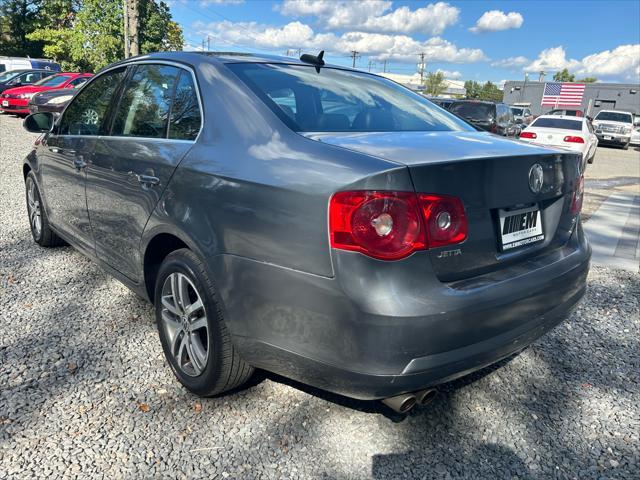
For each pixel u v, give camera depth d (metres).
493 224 2.19
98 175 3.22
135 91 3.18
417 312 1.87
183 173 2.48
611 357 3.22
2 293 3.72
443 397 2.72
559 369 3.05
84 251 3.71
